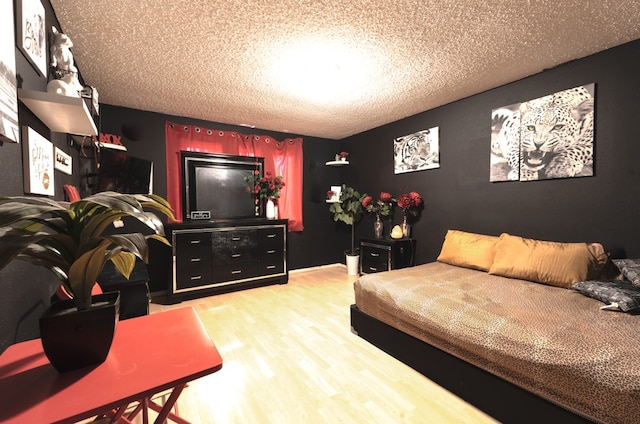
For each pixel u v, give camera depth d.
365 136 4.51
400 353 1.96
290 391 1.65
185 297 3.27
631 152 2.05
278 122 3.99
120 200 0.74
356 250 4.68
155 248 3.47
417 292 2.00
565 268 2.05
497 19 1.79
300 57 2.23
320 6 1.65
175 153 3.60
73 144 2.20
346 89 2.87
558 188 2.43
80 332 0.77
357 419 1.44
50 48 1.51
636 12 1.72
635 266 1.81
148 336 0.98
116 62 2.26
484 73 2.54
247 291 3.59
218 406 1.53
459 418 1.45
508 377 1.38
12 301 0.99
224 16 1.72
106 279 1.76
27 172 1.14
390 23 1.82
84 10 1.63
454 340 1.60
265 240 3.78
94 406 0.65
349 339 2.28
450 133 3.28
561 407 1.21
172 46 2.04
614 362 1.12
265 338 2.29
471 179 3.09
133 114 3.36
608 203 2.16
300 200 4.60
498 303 1.75
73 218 0.77
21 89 1.08
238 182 4.02
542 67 2.44
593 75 2.22
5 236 0.64
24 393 0.69
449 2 1.62
